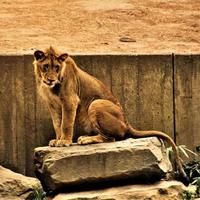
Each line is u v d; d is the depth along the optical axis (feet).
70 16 72.43
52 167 46.14
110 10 74.28
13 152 50.47
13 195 46.01
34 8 75.66
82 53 51.44
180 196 46.29
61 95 48.08
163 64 51.80
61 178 46.11
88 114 48.93
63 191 46.55
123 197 45.24
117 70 51.39
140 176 46.47
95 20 71.15
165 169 47.03
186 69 52.06
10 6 76.48
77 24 69.92
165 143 52.06
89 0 78.13
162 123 52.01
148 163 46.19
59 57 47.52
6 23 69.77
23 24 69.56
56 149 46.78
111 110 48.55
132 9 74.74
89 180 46.19
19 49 59.98
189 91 52.16
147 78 51.70
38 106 50.62
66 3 77.56
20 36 65.16
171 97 52.01
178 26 69.97
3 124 50.29
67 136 48.32
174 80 52.01
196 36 66.95
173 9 75.41
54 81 47.11
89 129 49.65
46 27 68.80
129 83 51.52
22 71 50.34
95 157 46.19
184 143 52.24
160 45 63.26
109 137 48.44
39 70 47.88
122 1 77.61
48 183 46.88
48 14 73.31
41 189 46.34
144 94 51.70
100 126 48.32
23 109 50.47
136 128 51.72
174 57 51.93
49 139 50.83
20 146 50.55
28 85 50.44
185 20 71.97
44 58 47.47
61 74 47.65
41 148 47.44
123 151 46.21
